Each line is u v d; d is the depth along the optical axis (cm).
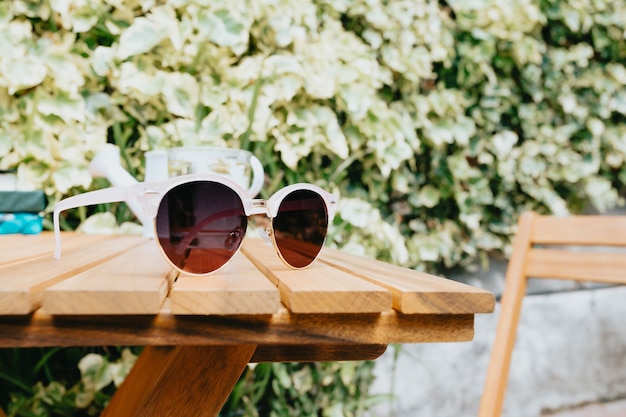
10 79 123
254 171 105
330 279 54
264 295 44
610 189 216
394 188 175
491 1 181
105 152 108
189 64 141
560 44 210
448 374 197
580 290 221
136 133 143
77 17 132
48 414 131
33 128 128
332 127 153
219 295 44
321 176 161
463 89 190
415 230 187
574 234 116
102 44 139
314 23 157
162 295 45
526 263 120
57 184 128
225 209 58
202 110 142
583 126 211
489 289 205
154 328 44
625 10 210
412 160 173
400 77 178
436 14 180
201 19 139
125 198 58
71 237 109
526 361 211
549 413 212
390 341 48
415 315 49
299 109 153
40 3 133
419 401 192
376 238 157
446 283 54
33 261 64
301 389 151
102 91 139
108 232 133
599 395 220
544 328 214
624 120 220
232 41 141
